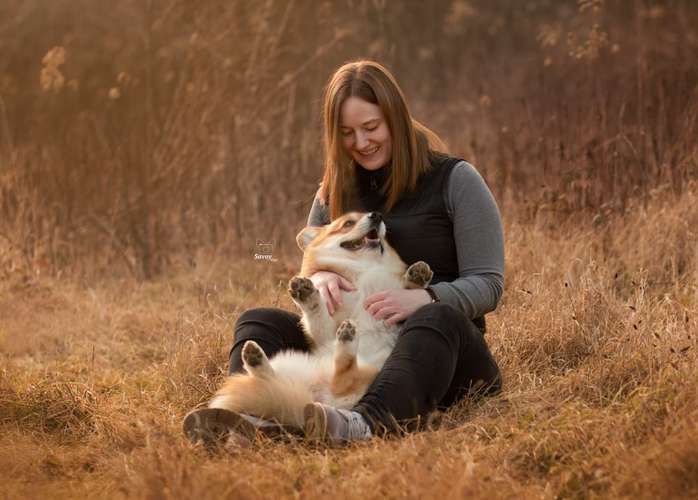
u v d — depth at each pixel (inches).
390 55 598.5
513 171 449.7
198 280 411.5
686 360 231.0
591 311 291.0
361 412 205.0
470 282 232.1
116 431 232.1
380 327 243.1
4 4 711.1
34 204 451.8
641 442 196.1
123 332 356.5
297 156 499.5
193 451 199.2
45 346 343.9
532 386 246.4
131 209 466.0
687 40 582.9
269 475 183.9
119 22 664.4
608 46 593.9
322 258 256.2
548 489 179.6
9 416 246.1
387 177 254.2
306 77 555.2
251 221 467.8
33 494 189.9
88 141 514.0
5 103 637.3
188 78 515.2
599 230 387.5
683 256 361.4
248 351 208.2
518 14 823.1
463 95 700.7
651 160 429.7
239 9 526.9
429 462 181.5
